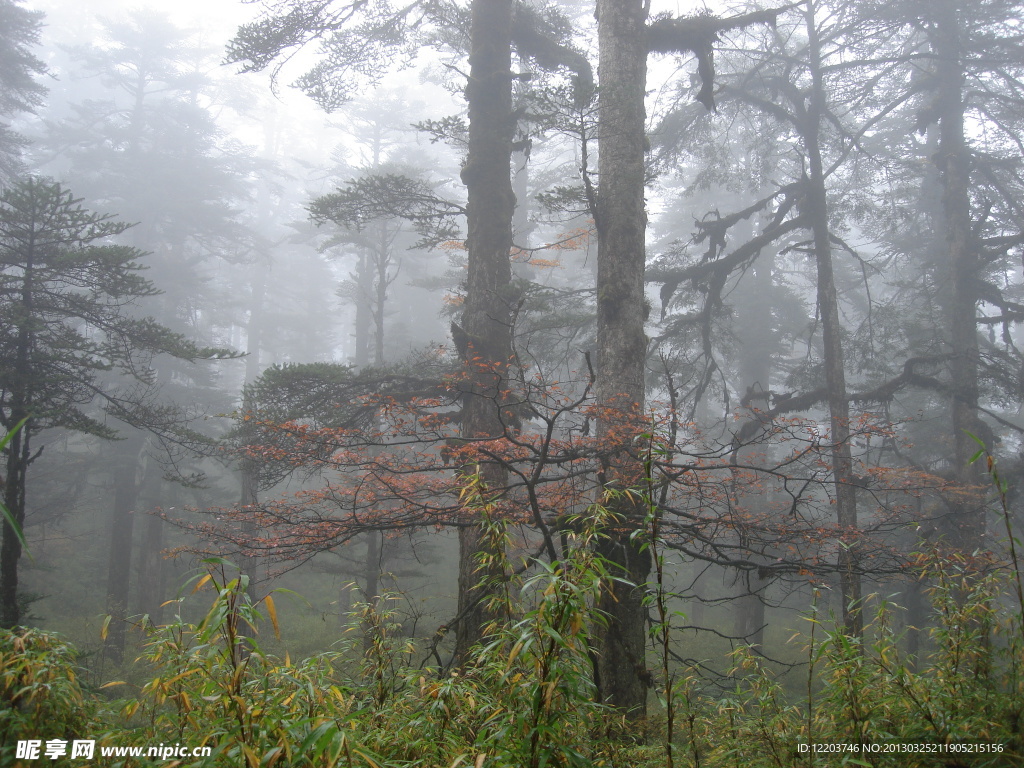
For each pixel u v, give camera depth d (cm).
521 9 1418
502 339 1155
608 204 1058
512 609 409
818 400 1551
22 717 275
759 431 1524
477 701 325
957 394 1579
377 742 300
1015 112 1834
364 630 398
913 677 334
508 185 1248
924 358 1563
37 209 1148
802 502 943
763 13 1237
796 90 1694
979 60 1711
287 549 948
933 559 411
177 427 1315
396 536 1033
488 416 1101
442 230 1351
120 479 2253
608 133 1077
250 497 1755
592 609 301
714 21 1232
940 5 1739
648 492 387
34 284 1192
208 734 259
